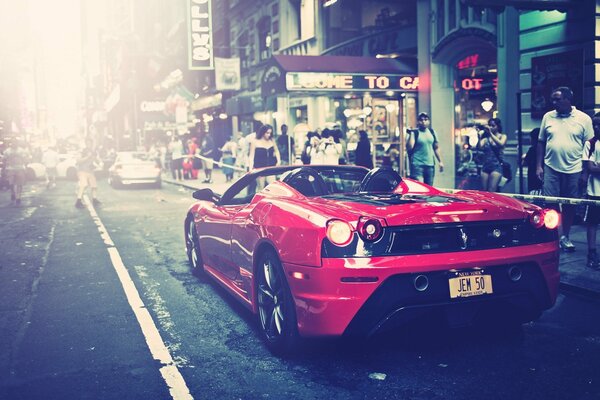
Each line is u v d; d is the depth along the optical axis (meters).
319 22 21.69
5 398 3.43
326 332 3.52
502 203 4.11
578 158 6.66
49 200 17.22
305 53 22.84
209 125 33.88
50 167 23.11
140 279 6.59
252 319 4.95
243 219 4.68
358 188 4.84
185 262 7.54
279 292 4.01
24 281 6.64
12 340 4.51
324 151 13.26
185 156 23.67
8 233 10.63
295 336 3.81
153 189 20.42
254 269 4.39
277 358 3.98
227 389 3.48
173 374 3.74
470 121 14.50
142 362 3.98
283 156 15.88
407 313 3.48
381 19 19.48
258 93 23.52
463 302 3.56
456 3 14.03
